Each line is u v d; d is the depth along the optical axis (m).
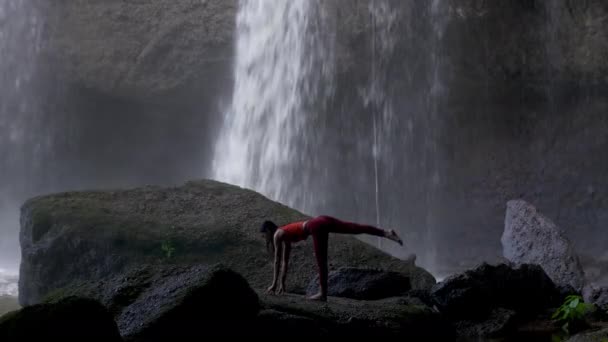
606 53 20.53
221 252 9.80
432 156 23.08
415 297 8.68
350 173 23.67
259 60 22.47
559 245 10.48
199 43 21.47
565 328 8.43
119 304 7.36
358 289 8.66
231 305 6.66
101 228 9.83
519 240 11.05
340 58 22.08
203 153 24.08
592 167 21.25
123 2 21.17
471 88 22.06
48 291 9.78
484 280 8.77
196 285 6.57
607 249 20.25
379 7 21.81
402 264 10.20
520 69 21.45
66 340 5.41
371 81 22.44
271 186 23.44
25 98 22.12
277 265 7.50
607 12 20.58
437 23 21.64
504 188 22.27
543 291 9.24
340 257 10.16
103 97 21.55
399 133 23.12
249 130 22.92
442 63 21.95
